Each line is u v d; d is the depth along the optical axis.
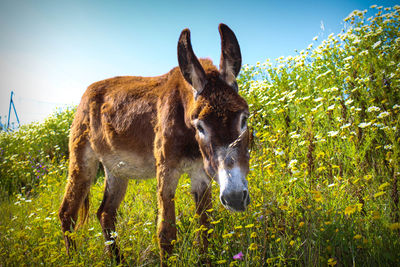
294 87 4.77
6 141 9.16
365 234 2.06
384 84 3.41
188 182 3.76
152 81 3.28
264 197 2.35
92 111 3.52
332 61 4.48
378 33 3.87
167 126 2.63
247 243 2.18
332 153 3.16
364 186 2.46
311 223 2.05
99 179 6.21
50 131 8.28
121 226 3.12
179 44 2.40
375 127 2.84
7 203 4.92
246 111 2.26
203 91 2.34
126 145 3.12
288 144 3.50
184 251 2.28
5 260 2.44
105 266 2.50
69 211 3.40
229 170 2.04
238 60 2.47
